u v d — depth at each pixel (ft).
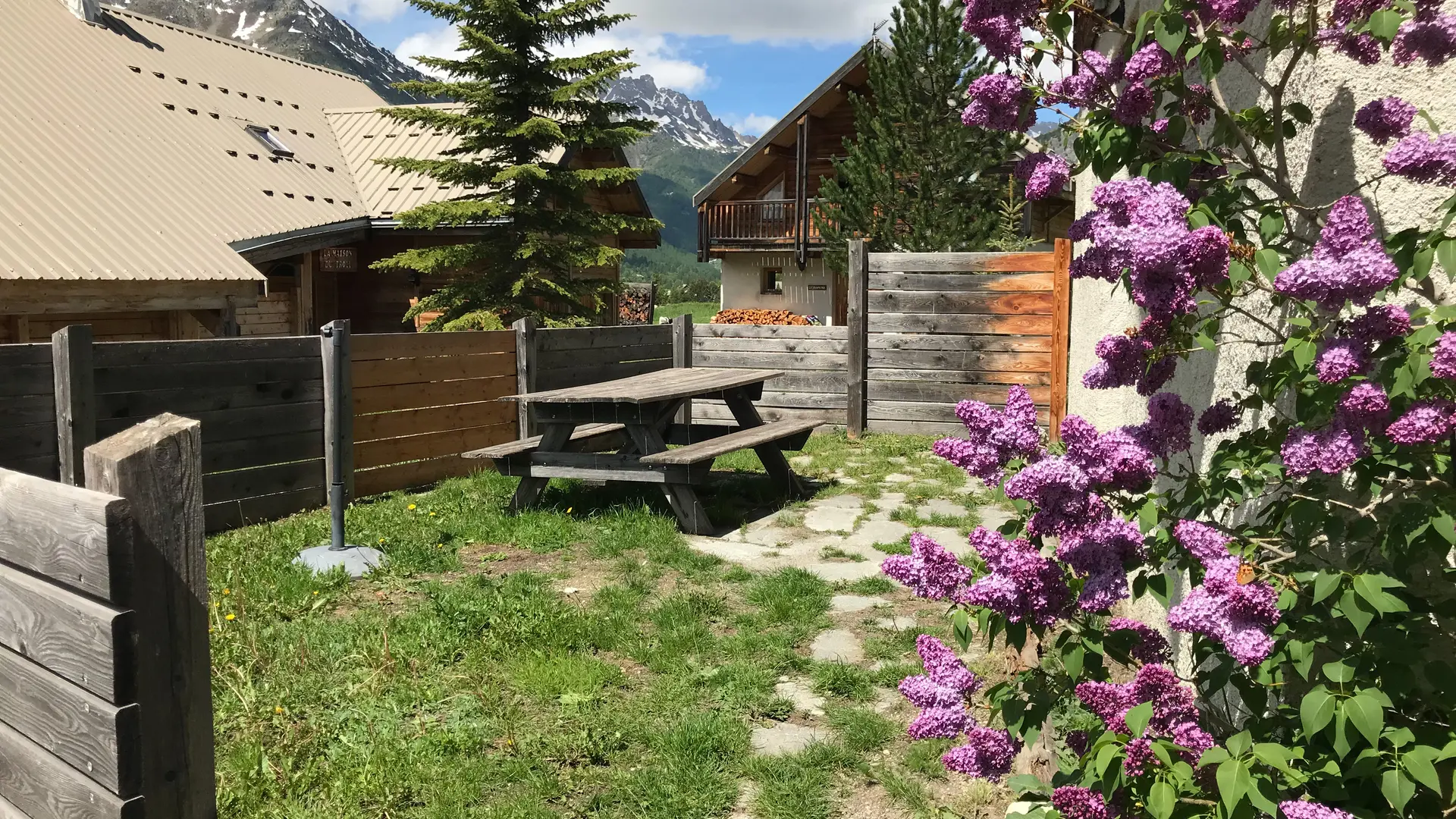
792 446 27.84
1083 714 12.00
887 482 29.12
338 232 59.16
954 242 50.29
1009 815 10.37
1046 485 7.48
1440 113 8.49
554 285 55.88
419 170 56.03
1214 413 8.87
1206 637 7.95
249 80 72.69
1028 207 55.01
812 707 13.66
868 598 18.25
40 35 57.62
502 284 57.36
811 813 10.91
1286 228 9.26
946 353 36.37
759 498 26.73
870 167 52.49
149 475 7.14
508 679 14.25
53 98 51.62
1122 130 8.82
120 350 21.33
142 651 7.14
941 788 11.46
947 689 8.02
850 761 12.02
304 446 25.57
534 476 24.18
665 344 39.01
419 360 28.89
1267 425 10.15
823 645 15.88
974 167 51.08
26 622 7.68
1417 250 7.14
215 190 53.52
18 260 35.53
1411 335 6.96
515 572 19.71
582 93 57.36
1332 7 8.21
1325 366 6.86
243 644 15.16
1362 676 6.68
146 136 54.39
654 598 18.22
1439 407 6.75
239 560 19.75
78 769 7.43
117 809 7.08
